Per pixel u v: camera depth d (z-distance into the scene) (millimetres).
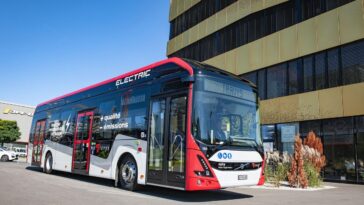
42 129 17578
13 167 20906
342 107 17875
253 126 9734
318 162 15453
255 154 9391
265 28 23234
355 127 17297
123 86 11633
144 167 9773
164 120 9367
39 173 16344
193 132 8398
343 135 17812
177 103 9047
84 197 8758
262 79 23031
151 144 9703
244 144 9195
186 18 32281
